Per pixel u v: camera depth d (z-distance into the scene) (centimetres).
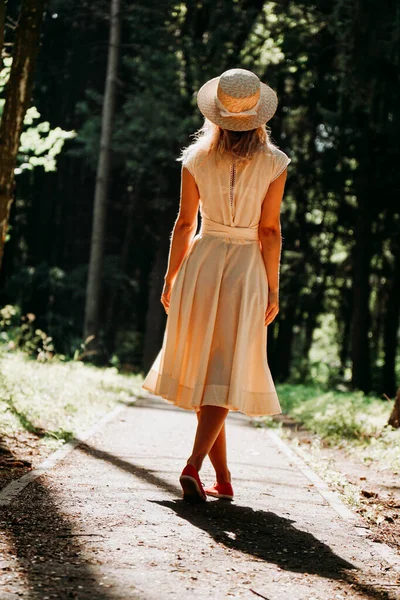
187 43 2192
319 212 2889
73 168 2981
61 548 373
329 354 3903
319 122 2430
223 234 488
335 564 388
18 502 453
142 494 501
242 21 1888
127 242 3072
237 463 695
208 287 482
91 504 461
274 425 1144
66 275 2795
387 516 521
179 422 1041
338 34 1683
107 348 3144
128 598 314
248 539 417
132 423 956
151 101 2405
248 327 483
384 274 2822
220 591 330
